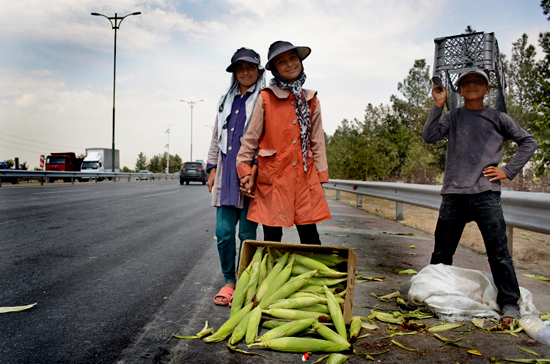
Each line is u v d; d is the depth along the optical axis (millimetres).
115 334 2211
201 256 4293
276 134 2627
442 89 2711
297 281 2275
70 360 1888
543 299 2768
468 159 2559
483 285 2508
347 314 2170
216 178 2854
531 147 2430
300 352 1967
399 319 2387
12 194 12359
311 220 2660
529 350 1976
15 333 2217
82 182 24391
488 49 2602
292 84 2660
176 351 1993
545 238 5469
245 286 2324
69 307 2662
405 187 6770
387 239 5328
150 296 2918
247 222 2846
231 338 2018
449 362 1867
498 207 2463
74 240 5094
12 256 4145
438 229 2721
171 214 8188
